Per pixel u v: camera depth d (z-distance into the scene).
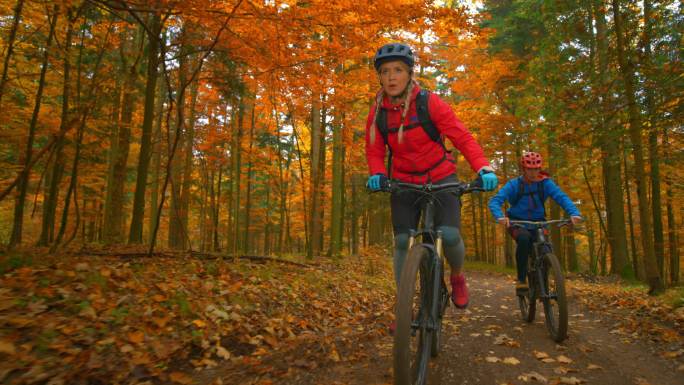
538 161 4.21
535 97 12.59
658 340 3.75
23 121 9.27
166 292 4.16
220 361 3.30
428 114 2.48
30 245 7.64
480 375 2.84
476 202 24.72
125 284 4.11
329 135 17.84
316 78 6.64
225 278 5.24
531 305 4.48
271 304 4.88
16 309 3.20
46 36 7.24
